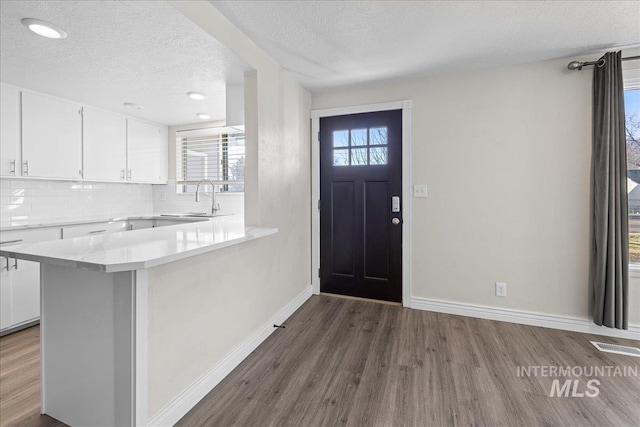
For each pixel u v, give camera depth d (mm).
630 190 2371
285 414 1543
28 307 2561
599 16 1857
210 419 1513
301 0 1715
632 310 2285
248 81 2270
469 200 2715
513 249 2600
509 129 2574
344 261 3246
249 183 2283
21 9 1547
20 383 1789
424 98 2838
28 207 2984
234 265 1985
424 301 2898
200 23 1710
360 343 2266
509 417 1508
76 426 1455
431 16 1865
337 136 3205
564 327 2467
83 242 1534
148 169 3912
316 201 3297
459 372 1885
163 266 1426
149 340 1349
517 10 1799
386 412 1550
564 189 2441
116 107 3299
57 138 2941
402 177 2943
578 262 2424
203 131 3984
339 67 2596
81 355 1414
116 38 1833
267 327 2383
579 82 2379
